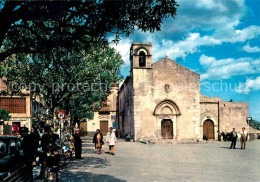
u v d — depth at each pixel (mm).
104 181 9602
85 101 30547
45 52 8359
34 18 7387
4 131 31344
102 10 7645
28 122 32469
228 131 36781
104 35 8211
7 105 32062
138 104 33781
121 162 14789
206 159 16203
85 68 21781
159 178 10203
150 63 34469
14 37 8961
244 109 37562
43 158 8938
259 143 31547
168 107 34688
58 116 17828
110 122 53406
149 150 22234
